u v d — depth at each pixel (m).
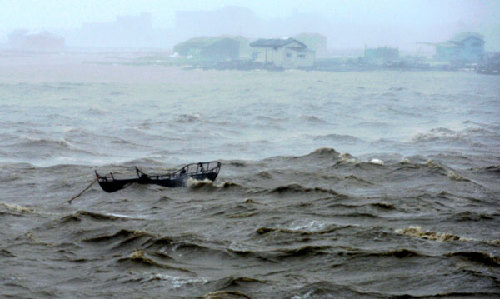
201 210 70.00
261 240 58.06
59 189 81.69
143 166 97.50
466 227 63.06
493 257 52.16
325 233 59.53
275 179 86.88
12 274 48.94
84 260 52.94
